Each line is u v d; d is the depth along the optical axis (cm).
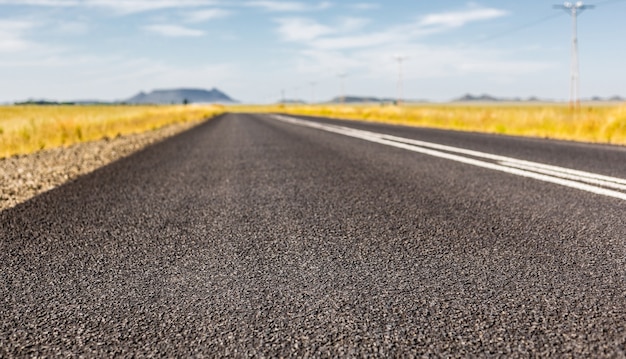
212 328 189
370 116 3706
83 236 354
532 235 316
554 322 186
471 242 303
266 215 405
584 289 219
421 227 346
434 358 161
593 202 417
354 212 405
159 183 617
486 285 227
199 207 451
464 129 1795
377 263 266
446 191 489
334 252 290
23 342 182
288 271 257
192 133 1819
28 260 296
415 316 195
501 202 427
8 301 227
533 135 1434
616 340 170
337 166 722
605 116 1406
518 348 166
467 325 185
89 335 186
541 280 232
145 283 245
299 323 191
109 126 2208
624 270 243
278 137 1415
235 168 741
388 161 768
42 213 450
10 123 1864
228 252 298
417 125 2238
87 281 252
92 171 768
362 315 197
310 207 432
